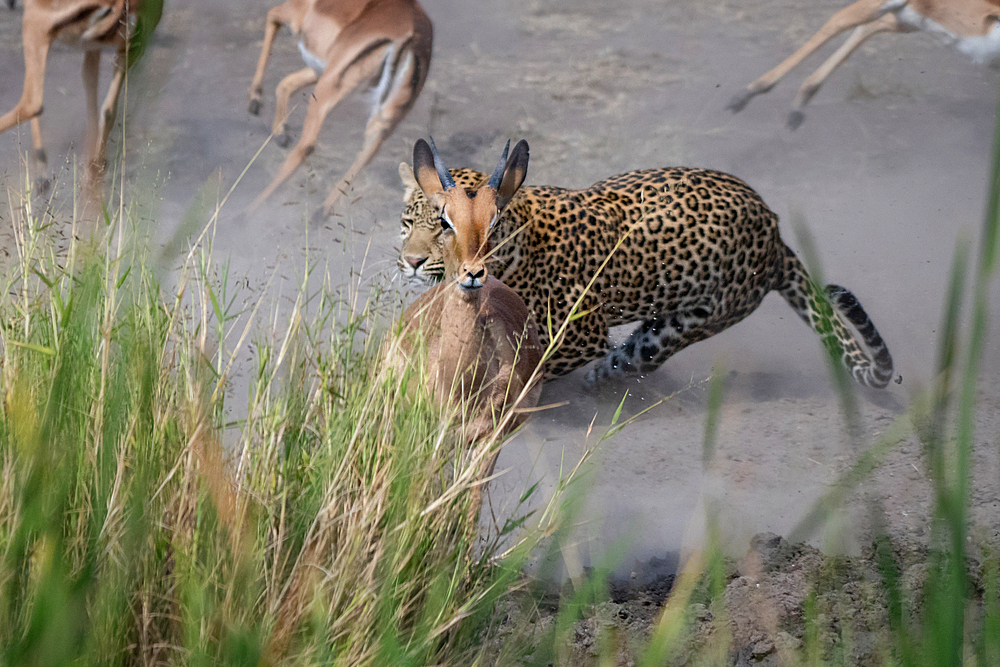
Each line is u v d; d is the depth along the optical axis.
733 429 10.08
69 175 12.14
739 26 28.48
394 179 17.27
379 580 5.11
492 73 24.19
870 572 6.90
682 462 9.34
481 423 6.80
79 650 4.41
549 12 30.09
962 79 24.28
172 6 24.00
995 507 8.06
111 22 15.38
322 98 16.41
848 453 9.41
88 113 16.56
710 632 6.16
